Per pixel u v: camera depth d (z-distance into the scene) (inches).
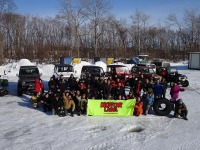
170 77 1006.4
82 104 604.7
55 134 483.8
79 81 720.3
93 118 581.9
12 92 885.2
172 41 3412.9
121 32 2940.5
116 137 472.1
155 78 852.0
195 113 626.5
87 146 431.5
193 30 3137.3
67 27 2561.5
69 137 469.7
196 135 484.4
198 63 1652.3
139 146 433.7
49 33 3053.6
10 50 2583.7
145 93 632.4
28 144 438.9
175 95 631.8
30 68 867.4
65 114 597.0
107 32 2987.2
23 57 2427.4
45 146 431.2
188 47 3134.8
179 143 447.5
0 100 765.3
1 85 962.1
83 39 3031.5
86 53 2861.7
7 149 420.2
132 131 510.6
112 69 973.8
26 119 575.2
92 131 501.7
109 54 2903.5
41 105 688.4
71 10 2434.8
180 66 1910.7
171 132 500.4
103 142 448.5
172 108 605.0
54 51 2437.3
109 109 602.5
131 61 1902.1
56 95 611.2
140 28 3041.3
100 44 2962.6
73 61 1663.4
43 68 1475.1
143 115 607.8
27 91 815.1
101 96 653.9
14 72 1417.3
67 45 2812.5
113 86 656.4
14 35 2714.1
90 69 920.3
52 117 589.3
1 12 2233.0
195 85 1043.9
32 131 499.5
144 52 3048.7
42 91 738.2
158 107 602.5
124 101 602.5
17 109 661.3
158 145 438.6
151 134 489.1
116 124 542.9
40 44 2645.2
